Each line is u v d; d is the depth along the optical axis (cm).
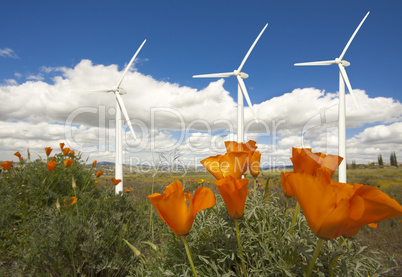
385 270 143
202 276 157
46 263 331
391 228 621
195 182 486
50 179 562
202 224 193
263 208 181
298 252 135
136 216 470
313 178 84
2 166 562
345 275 128
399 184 1580
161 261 220
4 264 404
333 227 83
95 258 335
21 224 470
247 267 163
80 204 491
